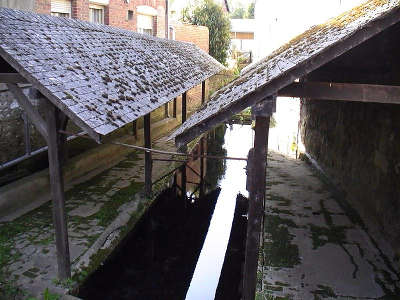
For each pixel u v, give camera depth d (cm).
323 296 496
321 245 633
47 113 486
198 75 1128
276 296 496
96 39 747
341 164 859
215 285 649
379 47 613
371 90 366
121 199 848
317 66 343
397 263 564
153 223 884
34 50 495
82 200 830
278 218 738
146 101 634
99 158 1050
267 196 854
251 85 410
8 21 527
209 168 1346
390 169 609
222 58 2556
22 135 812
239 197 1073
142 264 705
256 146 389
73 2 1004
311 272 554
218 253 762
